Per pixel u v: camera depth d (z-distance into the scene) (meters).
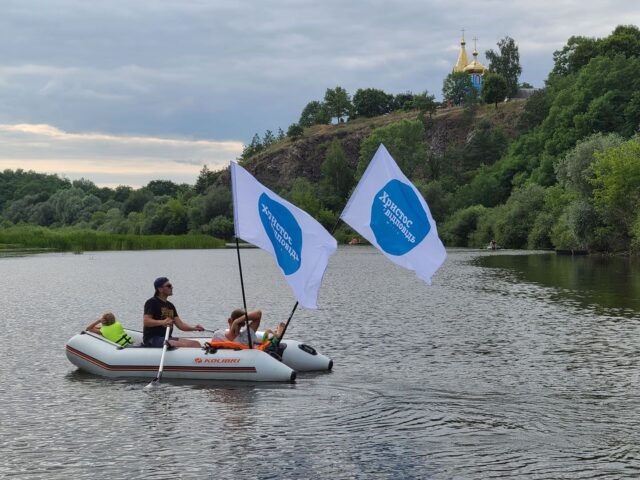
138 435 10.97
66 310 26.83
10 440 10.73
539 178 102.94
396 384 14.09
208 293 33.31
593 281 37.06
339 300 29.53
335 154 158.25
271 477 9.26
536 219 84.81
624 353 17.05
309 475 9.32
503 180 122.25
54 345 18.91
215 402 12.88
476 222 103.25
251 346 14.87
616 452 10.05
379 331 20.88
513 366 15.70
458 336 19.83
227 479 9.19
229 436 10.91
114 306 28.19
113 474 9.35
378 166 14.62
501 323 22.27
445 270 47.28
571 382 14.14
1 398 13.23
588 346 18.03
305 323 22.62
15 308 27.48
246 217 15.03
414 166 149.62
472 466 9.57
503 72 185.62
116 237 97.31
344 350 17.78
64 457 9.99
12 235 93.56
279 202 14.95
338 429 11.23
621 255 63.22
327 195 155.12
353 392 13.48
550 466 9.53
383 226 14.55
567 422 11.47
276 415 12.02
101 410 12.38
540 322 22.34
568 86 131.38
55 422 11.67
